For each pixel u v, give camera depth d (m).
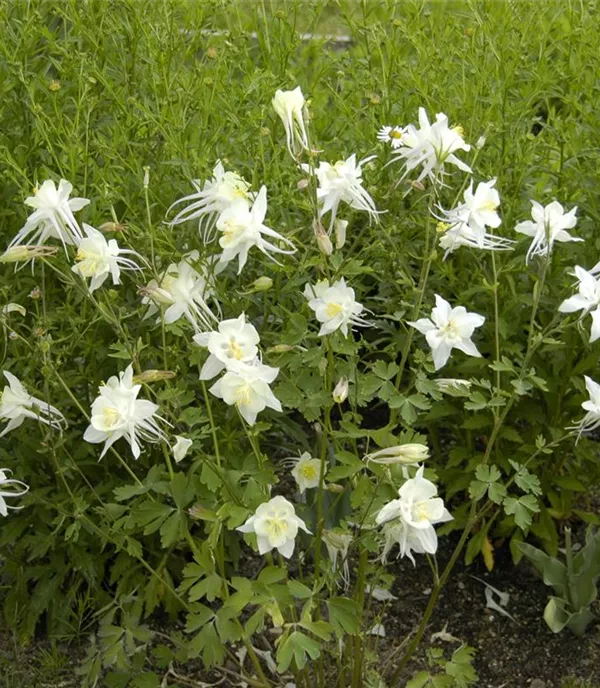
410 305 1.00
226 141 1.34
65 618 1.22
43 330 0.99
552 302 1.27
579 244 1.31
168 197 1.26
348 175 0.95
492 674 1.23
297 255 1.18
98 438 0.88
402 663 1.11
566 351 1.28
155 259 1.03
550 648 1.26
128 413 0.87
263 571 0.94
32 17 1.37
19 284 1.21
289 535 0.90
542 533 1.33
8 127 1.37
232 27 1.60
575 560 1.26
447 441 1.49
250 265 1.23
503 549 1.39
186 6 1.57
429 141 0.98
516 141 1.32
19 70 1.23
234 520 0.92
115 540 1.07
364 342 1.09
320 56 1.62
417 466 0.96
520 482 1.00
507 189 1.34
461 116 1.40
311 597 0.95
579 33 1.42
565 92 1.58
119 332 0.97
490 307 1.30
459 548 1.04
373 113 1.38
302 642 0.92
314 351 0.94
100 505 1.20
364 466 0.93
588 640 1.27
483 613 1.30
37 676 1.18
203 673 1.21
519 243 1.29
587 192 1.29
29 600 1.24
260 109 1.29
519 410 1.31
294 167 1.25
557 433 1.27
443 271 1.28
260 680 1.16
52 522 1.17
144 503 0.99
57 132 1.24
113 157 1.22
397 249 1.20
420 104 1.45
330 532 0.98
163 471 1.07
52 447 1.03
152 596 1.14
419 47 1.45
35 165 1.32
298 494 1.34
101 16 1.45
